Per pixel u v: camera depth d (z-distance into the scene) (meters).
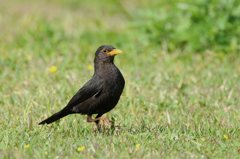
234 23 18.69
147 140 10.74
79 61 17.38
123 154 9.83
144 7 24.05
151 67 16.81
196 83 15.09
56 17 25.19
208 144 10.53
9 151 9.96
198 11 18.83
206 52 17.91
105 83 11.25
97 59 11.44
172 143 10.51
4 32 21.56
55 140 10.72
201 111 12.95
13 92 14.42
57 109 13.04
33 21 22.52
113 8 26.77
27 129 11.52
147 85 14.82
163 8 19.97
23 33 20.95
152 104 13.28
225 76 15.77
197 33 18.61
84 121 12.21
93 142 10.41
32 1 30.48
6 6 28.94
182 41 18.69
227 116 12.48
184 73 16.09
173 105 13.30
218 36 18.50
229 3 18.81
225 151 10.15
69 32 20.69
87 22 23.48
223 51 18.28
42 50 18.62
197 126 11.72
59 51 18.44
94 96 11.27
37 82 15.17
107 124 11.62
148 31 19.33
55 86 14.60
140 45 19.03
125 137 10.82
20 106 13.25
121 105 13.25
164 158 9.71
